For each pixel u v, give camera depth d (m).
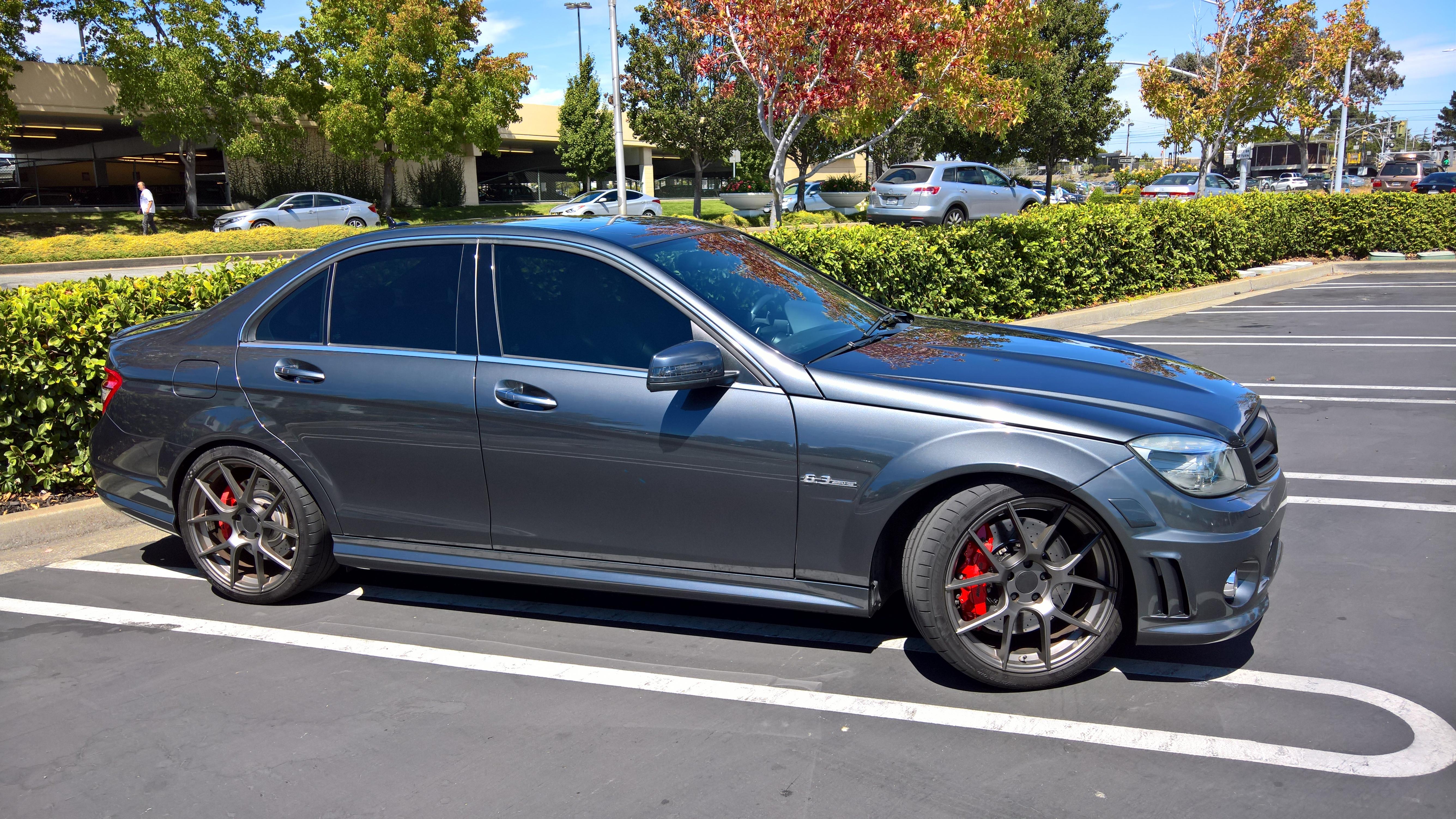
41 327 5.38
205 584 4.54
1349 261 17.56
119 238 24.44
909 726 3.13
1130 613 3.24
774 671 3.53
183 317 4.55
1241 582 3.19
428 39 34.09
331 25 33.91
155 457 4.27
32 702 3.46
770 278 4.07
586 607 4.15
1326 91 20.70
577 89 47.59
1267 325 11.37
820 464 3.31
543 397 3.61
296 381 3.99
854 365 3.48
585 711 3.30
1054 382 3.41
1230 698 3.24
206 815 2.79
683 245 4.03
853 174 64.69
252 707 3.38
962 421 3.18
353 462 3.95
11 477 5.48
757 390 3.40
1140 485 3.06
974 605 3.34
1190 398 3.36
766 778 2.88
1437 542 4.59
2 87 29.50
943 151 39.44
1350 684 3.30
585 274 3.73
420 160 36.06
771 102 12.32
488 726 3.22
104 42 30.58
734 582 3.54
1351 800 2.68
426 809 2.78
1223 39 19.66
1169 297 13.12
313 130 39.34
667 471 3.49
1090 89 37.06
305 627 4.04
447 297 3.88
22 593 4.47
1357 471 5.75
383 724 3.25
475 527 3.84
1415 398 7.55
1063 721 3.13
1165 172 60.22
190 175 34.81
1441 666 3.40
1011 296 11.27
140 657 3.79
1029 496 3.12
